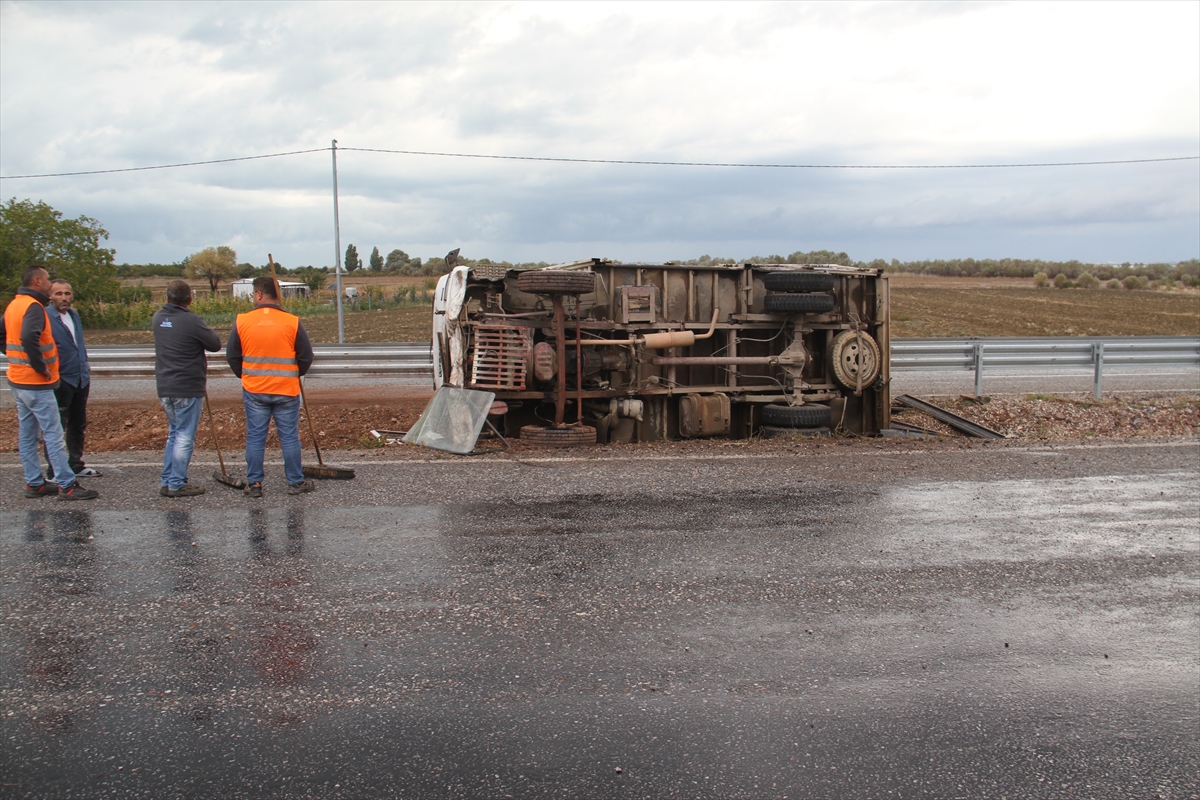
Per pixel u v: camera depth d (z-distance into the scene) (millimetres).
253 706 3520
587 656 4047
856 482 8008
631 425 11227
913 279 96438
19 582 4945
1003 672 4023
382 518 6453
